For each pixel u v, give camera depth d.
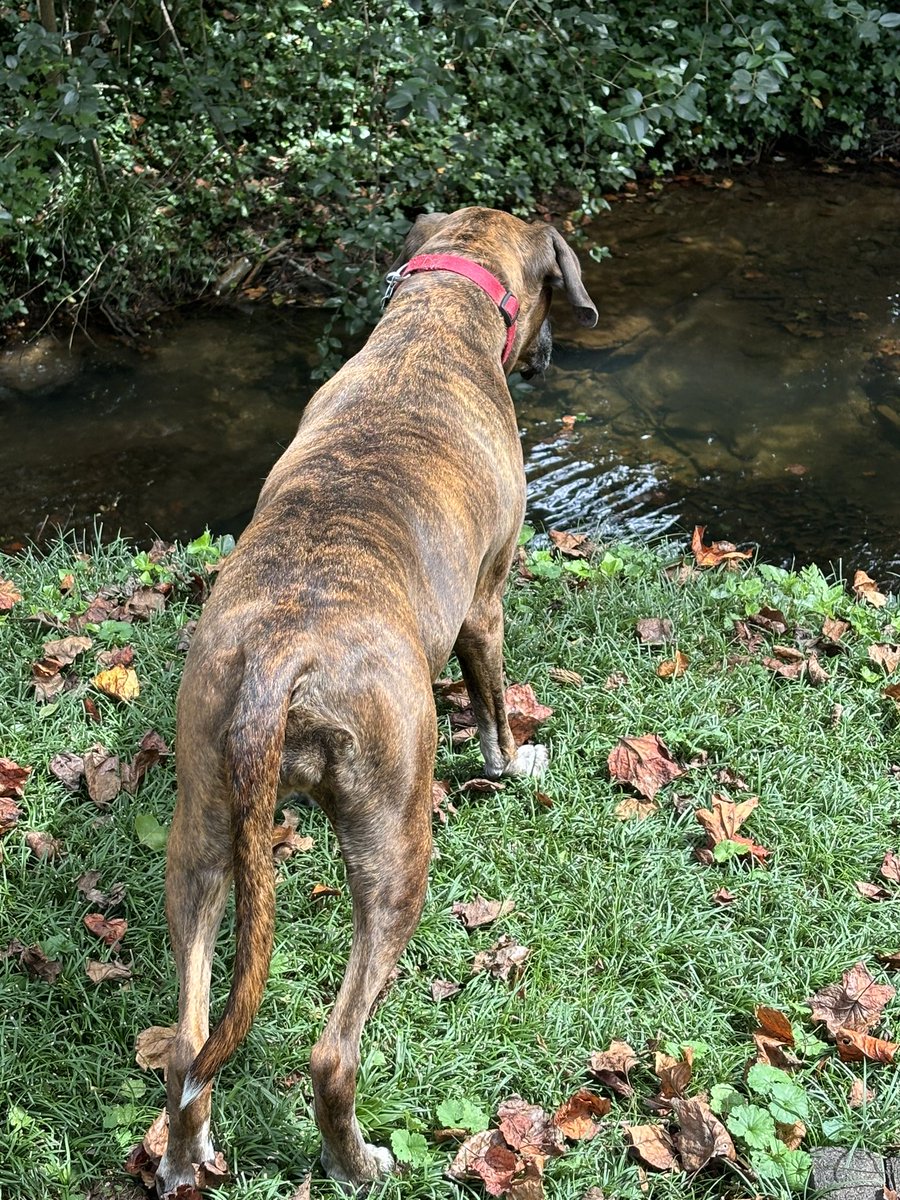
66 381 3.83
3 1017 1.91
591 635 2.63
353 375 2.02
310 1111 1.84
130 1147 1.79
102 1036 1.90
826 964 2.04
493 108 4.78
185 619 2.59
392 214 3.92
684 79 3.54
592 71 4.34
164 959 2.00
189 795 1.65
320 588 1.66
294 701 1.61
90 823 2.16
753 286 4.53
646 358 4.04
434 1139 1.83
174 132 4.52
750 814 2.26
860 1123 1.85
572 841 2.21
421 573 1.81
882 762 2.39
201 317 4.19
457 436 1.95
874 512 3.38
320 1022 1.94
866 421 3.74
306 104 4.68
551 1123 1.83
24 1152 1.78
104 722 2.36
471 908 2.10
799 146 5.77
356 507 1.77
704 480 3.49
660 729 2.41
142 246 4.18
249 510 3.35
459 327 2.09
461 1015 1.96
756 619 2.69
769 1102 1.86
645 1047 1.94
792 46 5.54
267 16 4.49
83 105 3.24
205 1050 1.53
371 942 1.69
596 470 3.52
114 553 2.86
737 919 2.12
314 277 4.34
